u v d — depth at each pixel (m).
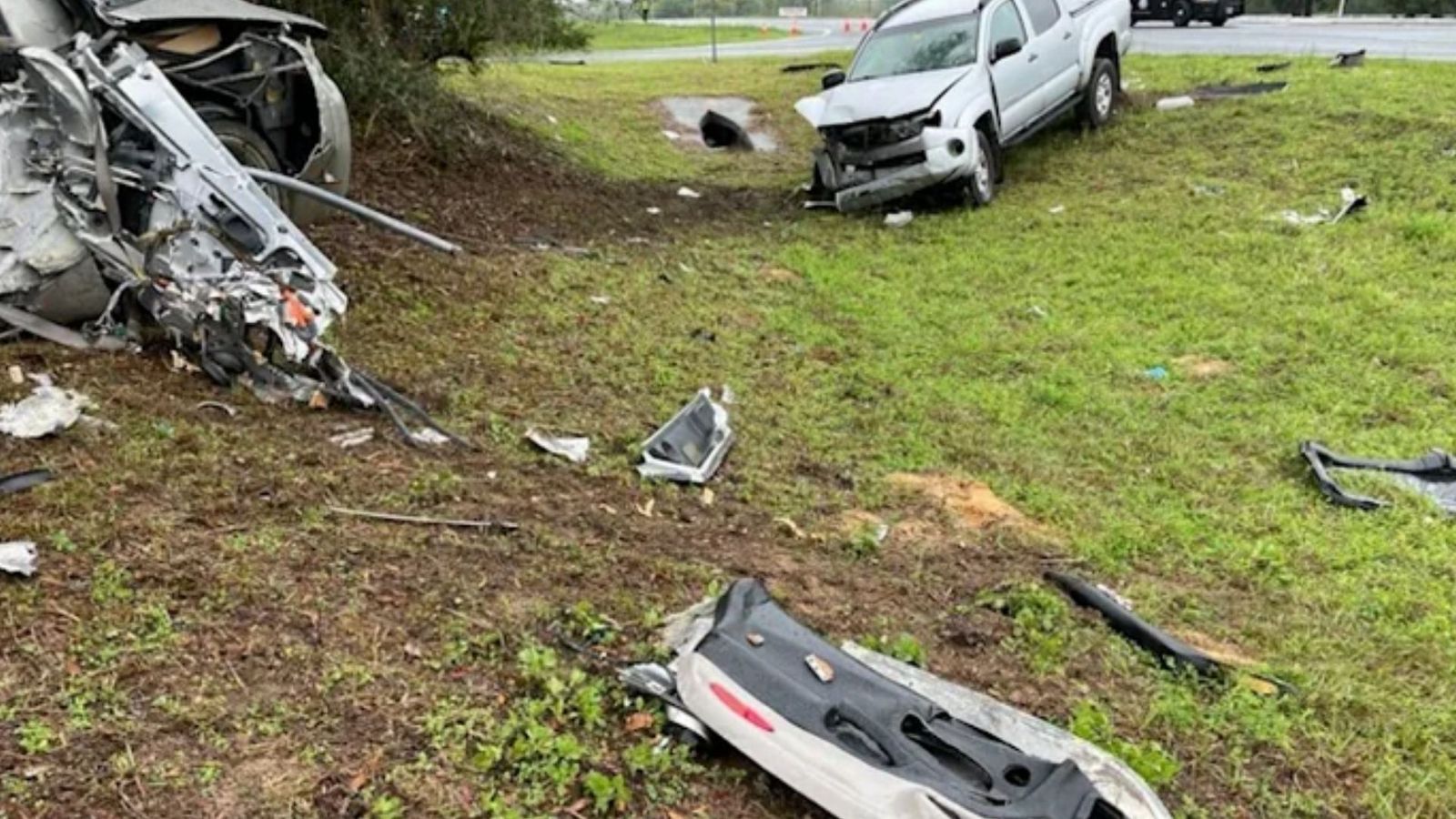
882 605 3.77
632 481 4.69
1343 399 6.07
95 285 4.77
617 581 3.57
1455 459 5.26
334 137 6.13
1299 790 2.98
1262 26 24.00
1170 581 4.29
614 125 14.97
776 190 12.18
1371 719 3.32
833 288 8.47
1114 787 2.66
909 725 2.65
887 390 6.41
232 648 2.81
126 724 2.47
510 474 4.45
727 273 8.84
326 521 3.63
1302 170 10.09
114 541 3.24
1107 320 7.47
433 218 8.77
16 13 4.68
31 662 2.64
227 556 3.25
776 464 5.23
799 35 33.09
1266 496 5.02
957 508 4.88
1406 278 7.75
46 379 4.34
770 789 2.60
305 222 6.42
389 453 4.38
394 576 3.31
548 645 3.07
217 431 4.23
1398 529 4.68
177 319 4.73
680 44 30.55
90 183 4.63
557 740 2.60
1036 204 10.35
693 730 2.70
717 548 4.10
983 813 2.35
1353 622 3.96
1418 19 27.27
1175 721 3.23
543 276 7.86
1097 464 5.43
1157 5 24.47
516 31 10.99
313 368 4.78
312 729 2.55
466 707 2.71
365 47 9.73
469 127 11.13
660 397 5.92
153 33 5.20
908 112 10.02
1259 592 4.21
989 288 8.34
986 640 3.61
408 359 5.72
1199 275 8.19
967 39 10.72
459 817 2.35
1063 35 11.59
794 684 2.71
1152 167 10.91
